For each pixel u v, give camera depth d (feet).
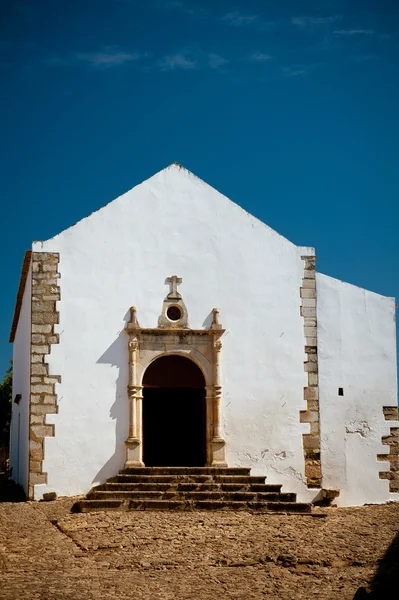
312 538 53.52
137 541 52.39
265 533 55.16
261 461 73.67
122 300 73.92
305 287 76.95
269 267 76.74
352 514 65.21
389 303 78.23
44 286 72.74
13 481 94.73
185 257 75.66
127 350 73.26
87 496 67.10
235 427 73.87
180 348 74.18
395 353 77.56
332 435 75.20
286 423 74.64
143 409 89.35
